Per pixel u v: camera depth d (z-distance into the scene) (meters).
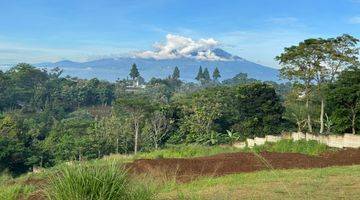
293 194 9.77
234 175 14.69
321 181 11.57
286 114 47.97
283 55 37.31
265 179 12.68
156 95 115.00
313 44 35.50
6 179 17.38
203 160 18.86
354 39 34.97
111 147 61.22
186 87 150.00
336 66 35.91
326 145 25.59
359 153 21.27
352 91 30.50
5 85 108.00
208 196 9.75
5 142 56.34
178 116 64.50
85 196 5.69
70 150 58.44
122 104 62.47
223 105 63.50
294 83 37.78
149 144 61.88
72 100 114.88
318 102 39.75
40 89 112.19
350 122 30.94
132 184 6.15
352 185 10.80
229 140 52.44
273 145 27.05
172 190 7.86
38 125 79.88
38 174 17.97
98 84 123.19
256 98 49.22
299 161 18.53
